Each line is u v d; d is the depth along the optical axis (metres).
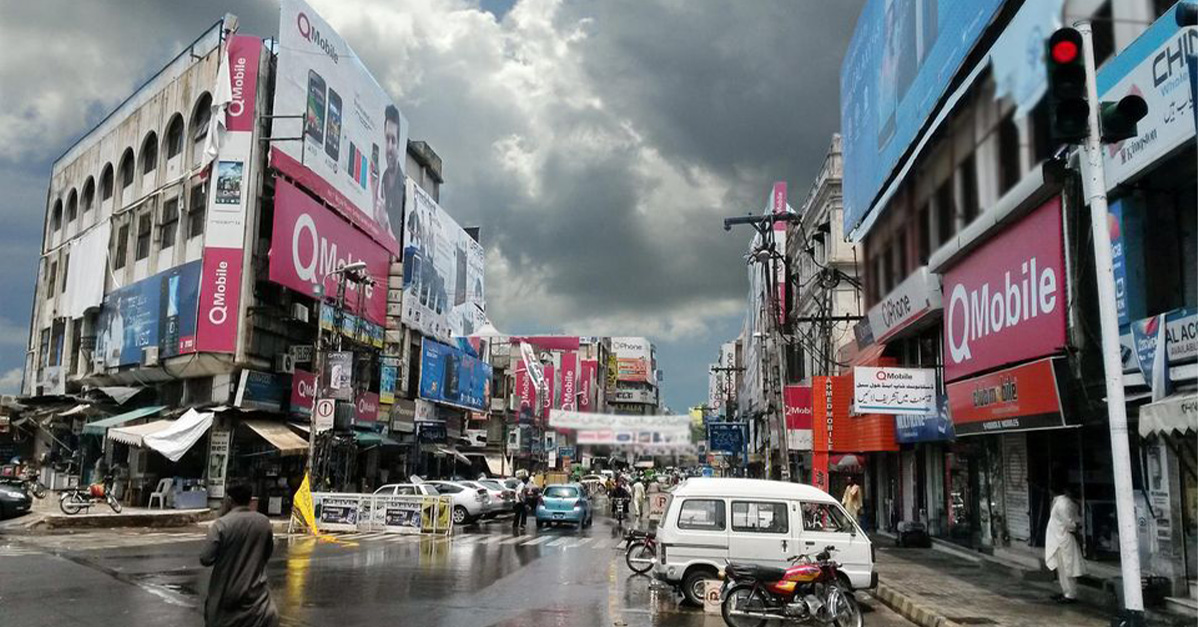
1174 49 8.72
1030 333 11.75
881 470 25.20
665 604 11.87
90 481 30.81
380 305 36.78
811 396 24.11
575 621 10.15
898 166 17.97
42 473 31.64
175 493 24.83
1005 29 12.08
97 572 12.85
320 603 10.84
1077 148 10.57
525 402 52.62
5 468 32.31
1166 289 9.93
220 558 6.10
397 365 37.38
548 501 27.38
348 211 33.00
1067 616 10.14
